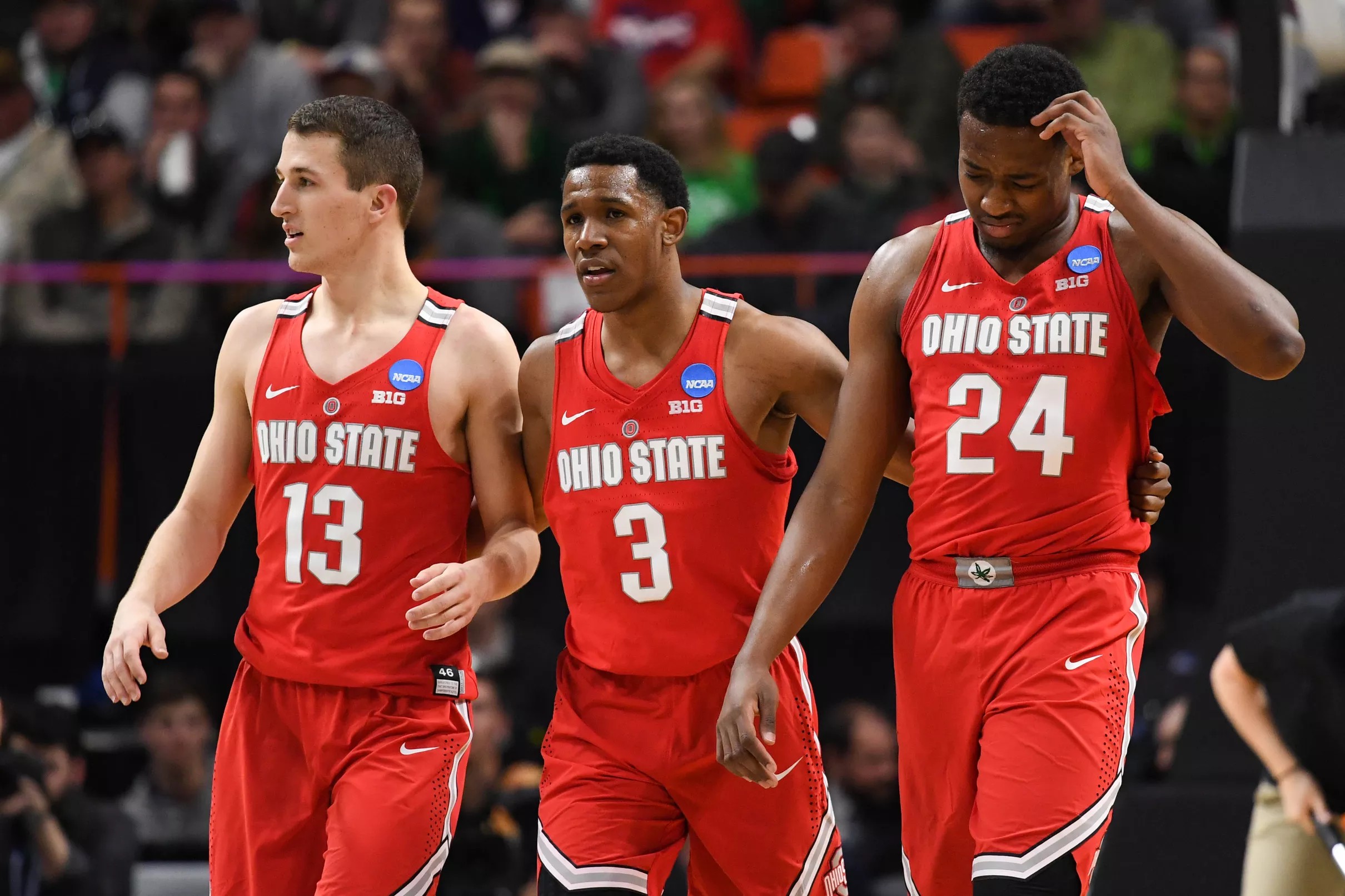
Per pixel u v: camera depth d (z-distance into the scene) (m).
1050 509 13.02
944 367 13.38
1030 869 12.40
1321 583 20.66
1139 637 13.15
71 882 22.91
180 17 37.94
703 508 14.40
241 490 15.40
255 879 14.59
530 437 15.03
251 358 15.12
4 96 33.88
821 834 14.83
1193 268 12.49
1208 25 38.00
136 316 27.84
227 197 32.88
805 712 14.75
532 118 33.97
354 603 14.48
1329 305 21.02
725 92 40.16
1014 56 12.91
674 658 14.40
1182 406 25.12
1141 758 22.81
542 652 27.02
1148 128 34.56
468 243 30.48
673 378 14.52
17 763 22.81
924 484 13.49
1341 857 17.70
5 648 26.69
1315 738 18.27
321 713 14.47
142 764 26.89
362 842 13.95
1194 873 19.92
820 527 13.73
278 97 35.31
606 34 40.41
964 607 13.21
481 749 22.75
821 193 30.62
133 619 14.20
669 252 14.60
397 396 14.57
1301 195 21.59
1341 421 20.88
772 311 26.89
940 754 13.42
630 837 14.27
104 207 30.61
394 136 14.93
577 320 15.00
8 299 27.77
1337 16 22.89
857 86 35.22
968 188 13.04
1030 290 13.21
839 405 13.98
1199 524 25.20
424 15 37.62
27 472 26.61
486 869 22.36
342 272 14.85
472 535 15.50
